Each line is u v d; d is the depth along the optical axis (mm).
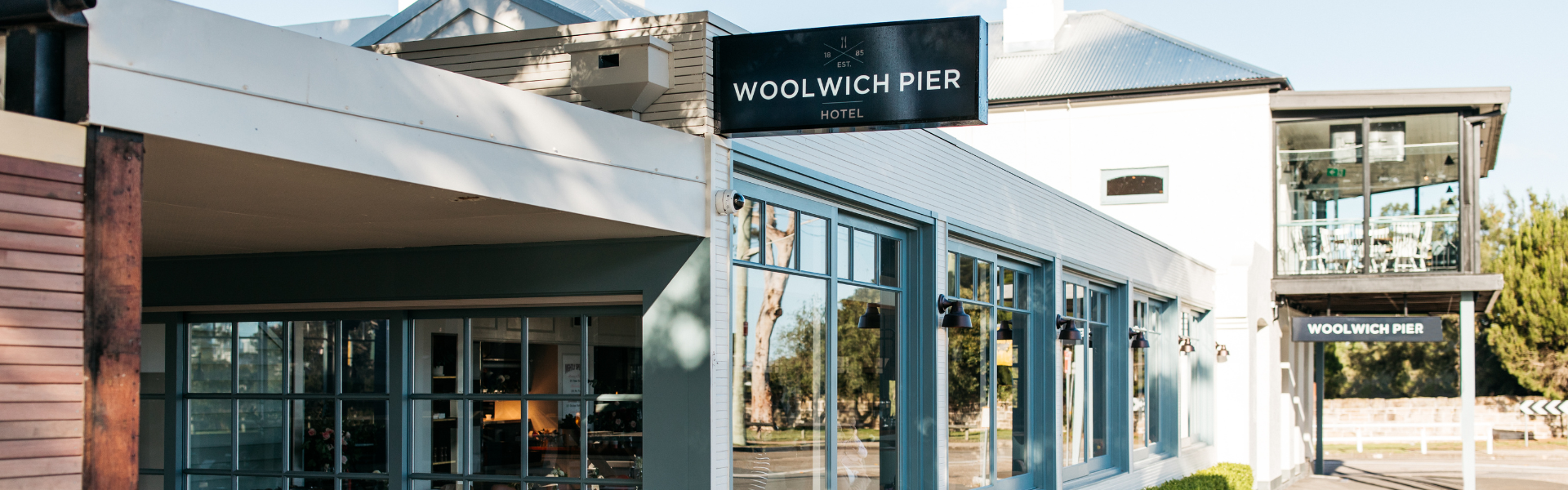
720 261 6320
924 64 6102
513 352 7133
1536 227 32312
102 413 3715
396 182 4684
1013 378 10969
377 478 7434
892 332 8727
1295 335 17234
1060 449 11500
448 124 4867
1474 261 17875
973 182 9781
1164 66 21203
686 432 6168
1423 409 30875
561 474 6887
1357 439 27250
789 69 6293
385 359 7492
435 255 6887
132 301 3799
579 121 5516
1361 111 19297
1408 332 16766
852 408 8062
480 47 6926
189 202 5203
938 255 9023
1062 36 23438
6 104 3727
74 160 3684
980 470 9953
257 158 4199
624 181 5742
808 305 7500
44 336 3590
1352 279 18406
